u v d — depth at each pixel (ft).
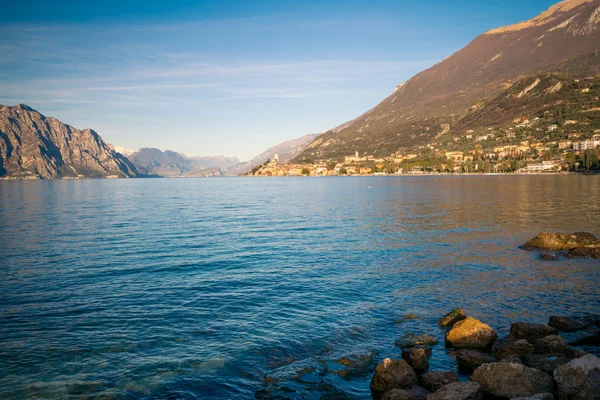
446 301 72.84
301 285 82.79
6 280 85.81
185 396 43.45
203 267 97.60
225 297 75.20
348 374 47.88
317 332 59.62
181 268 96.68
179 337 57.77
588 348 53.16
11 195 413.39
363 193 394.32
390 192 396.78
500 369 43.78
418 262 102.27
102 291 78.64
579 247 109.91
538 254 110.32
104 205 278.05
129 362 50.55
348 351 53.62
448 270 94.22
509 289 79.51
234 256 109.70
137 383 45.80
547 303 71.41
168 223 176.45
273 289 80.12
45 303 71.61
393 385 43.86
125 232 150.71
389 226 163.63
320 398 43.04
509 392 41.96
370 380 46.68
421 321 63.87
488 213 200.64
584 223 161.38
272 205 272.10
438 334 59.21
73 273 91.71
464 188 425.69
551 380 42.88
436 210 220.43
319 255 110.83
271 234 146.00
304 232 150.30
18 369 48.49
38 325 61.67
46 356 51.85
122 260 104.78
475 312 67.36
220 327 61.31
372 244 126.11
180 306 70.38
